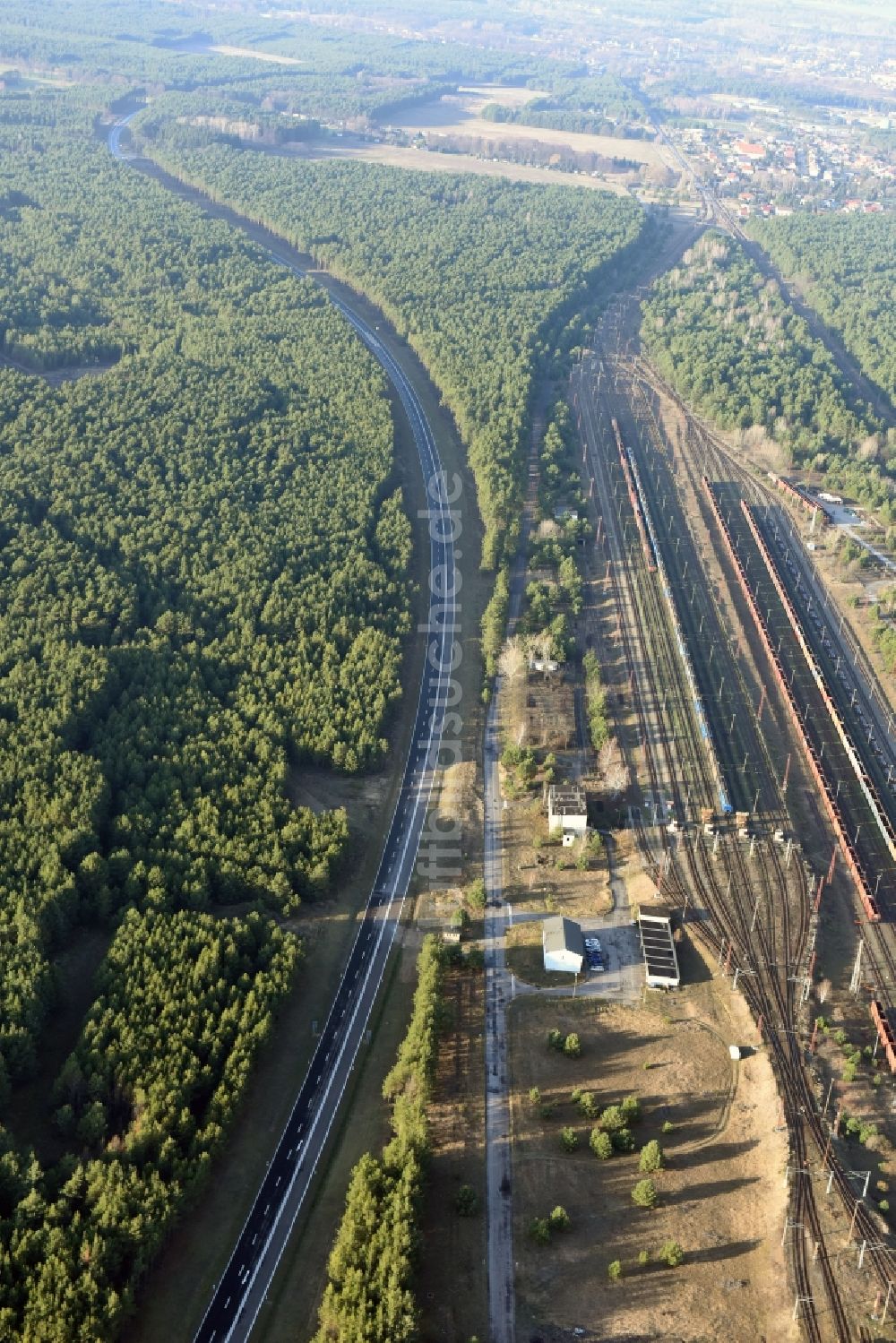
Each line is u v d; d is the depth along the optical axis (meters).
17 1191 183.00
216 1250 187.25
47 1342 162.62
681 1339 172.62
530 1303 177.50
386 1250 176.25
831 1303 177.75
